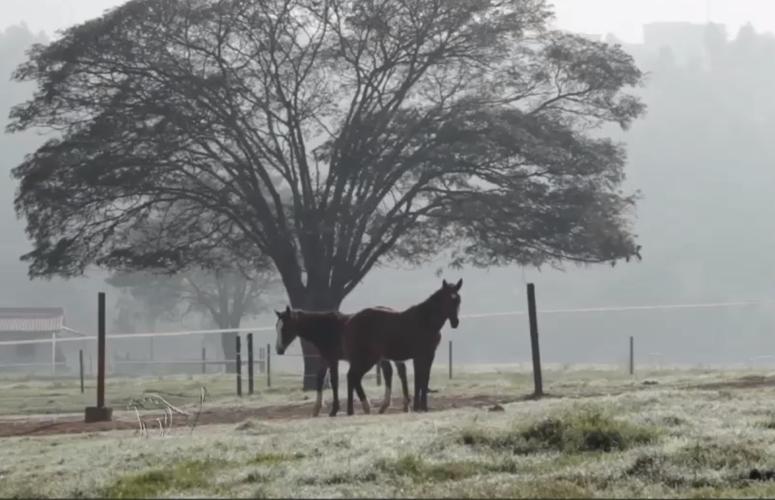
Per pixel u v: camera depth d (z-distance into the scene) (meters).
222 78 49.22
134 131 49.53
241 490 12.58
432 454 14.58
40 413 32.03
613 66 53.47
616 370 47.25
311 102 53.41
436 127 50.25
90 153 49.56
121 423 24.64
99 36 49.31
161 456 15.70
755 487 12.30
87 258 51.62
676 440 14.42
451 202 51.19
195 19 49.56
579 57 52.62
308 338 25.42
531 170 52.53
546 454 14.59
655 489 12.22
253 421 20.80
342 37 51.62
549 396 27.36
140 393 40.56
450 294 24.50
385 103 53.06
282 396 33.62
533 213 50.50
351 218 50.41
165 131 49.00
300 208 51.06
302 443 16.28
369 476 13.12
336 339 25.31
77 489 13.40
